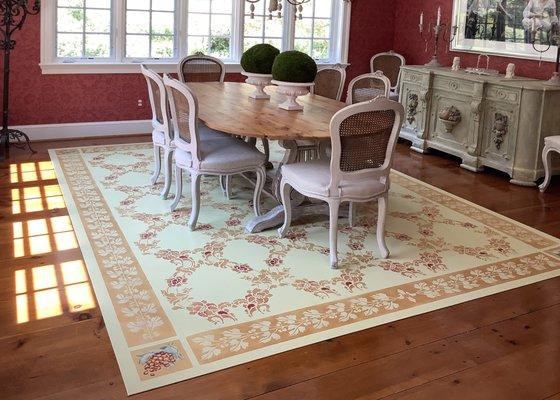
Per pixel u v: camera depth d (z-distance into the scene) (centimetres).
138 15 611
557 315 279
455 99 560
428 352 244
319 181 319
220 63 556
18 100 575
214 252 334
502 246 362
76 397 205
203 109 392
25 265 308
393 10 738
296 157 374
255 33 675
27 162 507
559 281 316
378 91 459
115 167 500
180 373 222
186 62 543
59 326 251
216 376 221
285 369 228
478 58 581
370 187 320
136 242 344
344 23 713
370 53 742
